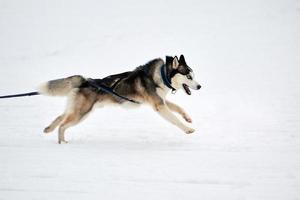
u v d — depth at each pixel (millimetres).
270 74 15094
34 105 12570
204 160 7355
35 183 6453
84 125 10398
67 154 7945
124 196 5902
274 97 12117
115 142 8844
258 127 9398
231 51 19719
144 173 6805
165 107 9102
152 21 29109
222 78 15156
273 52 18688
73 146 8555
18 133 9648
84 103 8961
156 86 9148
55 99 13352
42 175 6805
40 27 29078
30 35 26719
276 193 5828
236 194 5859
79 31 27391
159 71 9156
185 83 9305
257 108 11125
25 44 24312
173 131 9594
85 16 32281
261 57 17984
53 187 6289
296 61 16734
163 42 23094
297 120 9781
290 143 8125
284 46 19641
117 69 17781
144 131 9703
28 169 7098
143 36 25031
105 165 7250
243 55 18703
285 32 22672
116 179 6574
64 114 9133
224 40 22250
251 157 7387
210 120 10305
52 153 8023
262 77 14766
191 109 11578
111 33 26375
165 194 5945
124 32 26438
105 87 8891
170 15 30703
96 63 19281
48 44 24188
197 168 6949
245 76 15141
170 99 12875
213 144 8352
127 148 8344
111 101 9180
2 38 26078
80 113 8953
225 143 8367
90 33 26688
